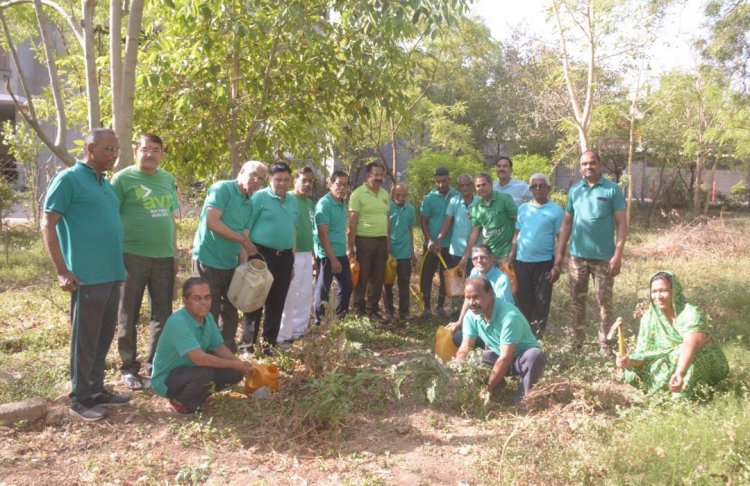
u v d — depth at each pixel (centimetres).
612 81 2038
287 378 582
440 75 1688
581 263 688
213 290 616
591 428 450
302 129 918
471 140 1869
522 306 740
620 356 535
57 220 466
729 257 1488
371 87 874
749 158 2534
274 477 422
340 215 775
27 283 1054
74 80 1115
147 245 557
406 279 869
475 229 793
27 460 432
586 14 1606
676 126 2358
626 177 2175
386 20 753
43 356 651
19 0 759
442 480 416
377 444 471
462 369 538
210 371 511
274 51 840
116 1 707
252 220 660
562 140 2088
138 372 598
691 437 415
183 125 902
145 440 471
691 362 510
